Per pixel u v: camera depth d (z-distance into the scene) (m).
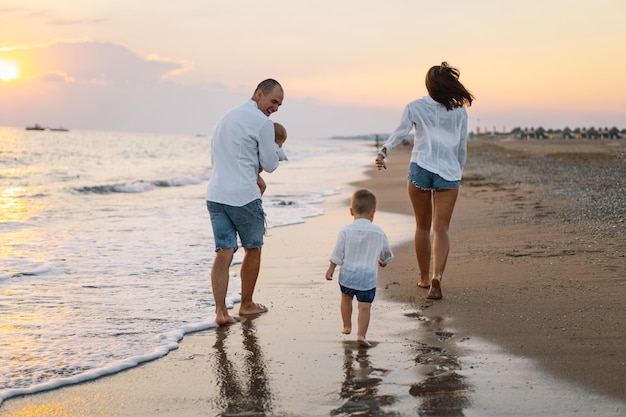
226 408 3.36
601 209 10.44
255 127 5.38
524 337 4.36
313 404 3.38
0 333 4.73
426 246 6.10
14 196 16.23
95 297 5.86
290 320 5.12
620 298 5.15
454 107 5.95
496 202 12.72
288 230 10.22
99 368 3.96
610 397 3.32
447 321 4.88
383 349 4.29
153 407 3.39
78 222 11.15
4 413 3.31
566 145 55.78
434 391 3.49
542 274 6.12
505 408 3.22
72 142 84.88
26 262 7.44
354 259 4.59
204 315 5.30
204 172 30.53
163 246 8.64
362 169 31.23
